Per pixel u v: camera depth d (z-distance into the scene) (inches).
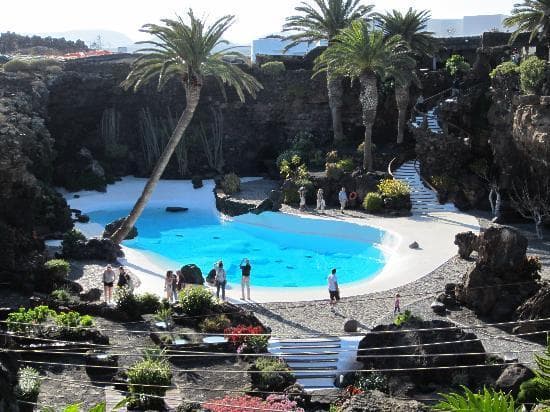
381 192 1736.0
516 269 1080.2
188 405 751.1
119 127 2250.2
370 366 895.7
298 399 801.6
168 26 1421.0
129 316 1037.2
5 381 585.6
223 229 1758.1
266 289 1232.2
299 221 1688.0
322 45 2488.9
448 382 847.7
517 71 1641.2
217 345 937.5
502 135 1624.0
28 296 1146.0
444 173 1769.2
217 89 2233.0
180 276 1161.4
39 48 2849.4
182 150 2187.5
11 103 1847.9
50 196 1638.8
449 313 1081.4
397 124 2127.2
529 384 717.3
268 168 2194.9
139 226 1781.5
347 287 1230.9
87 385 802.8
